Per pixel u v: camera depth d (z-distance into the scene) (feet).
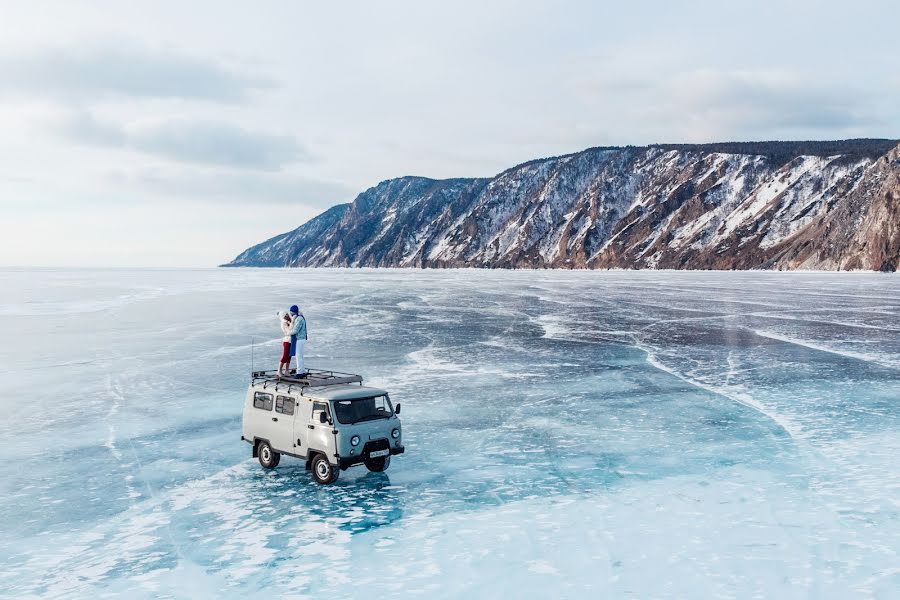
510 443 53.72
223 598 28.32
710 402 68.90
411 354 103.65
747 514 37.37
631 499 40.34
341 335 128.98
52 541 35.01
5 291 306.96
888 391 72.95
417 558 32.09
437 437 55.77
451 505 39.70
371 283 404.36
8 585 29.84
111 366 94.12
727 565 30.55
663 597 27.48
